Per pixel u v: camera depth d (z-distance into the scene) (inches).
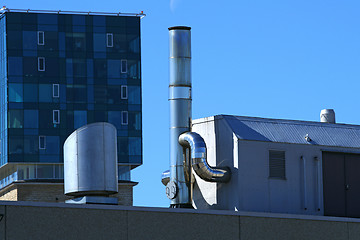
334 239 2652.6
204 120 2982.3
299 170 2933.1
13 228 2106.3
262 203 2844.5
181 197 2925.7
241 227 2476.6
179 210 2358.5
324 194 2960.1
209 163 2938.0
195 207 2962.6
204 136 2974.9
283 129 2974.9
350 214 2984.7
